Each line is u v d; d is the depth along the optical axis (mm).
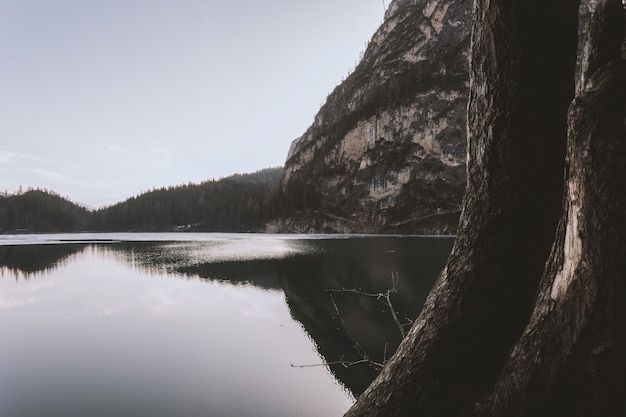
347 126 152125
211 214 155625
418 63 151375
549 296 930
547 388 847
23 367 12000
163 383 10695
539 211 1033
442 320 1124
